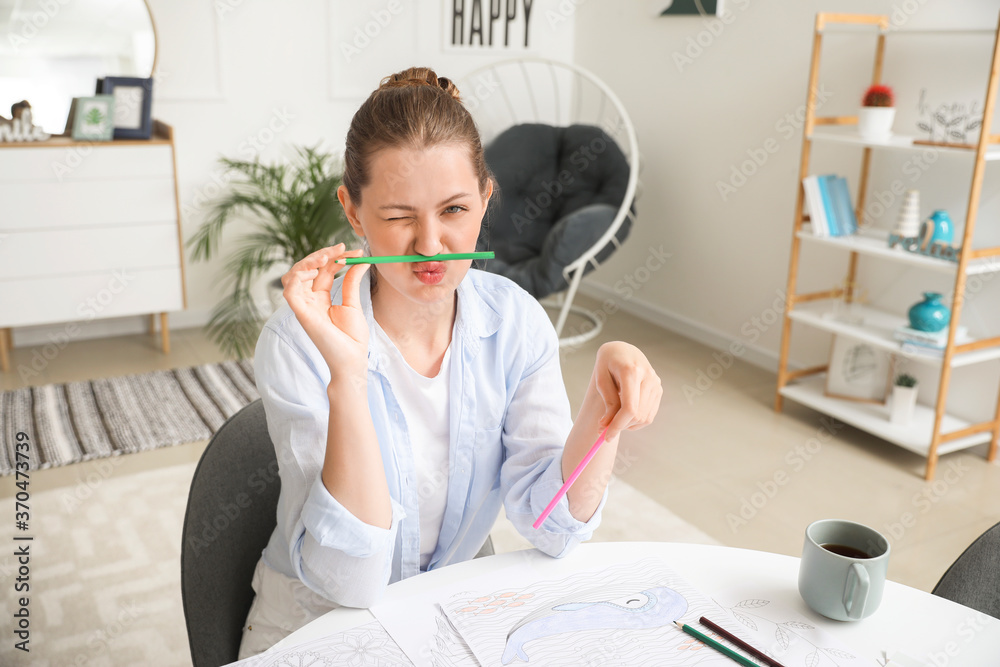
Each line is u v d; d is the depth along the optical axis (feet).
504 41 14.19
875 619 2.73
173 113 12.03
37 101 11.23
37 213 10.44
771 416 9.95
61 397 9.98
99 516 7.37
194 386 10.45
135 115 10.96
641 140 13.56
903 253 8.38
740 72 11.41
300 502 2.85
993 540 3.22
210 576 3.29
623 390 2.76
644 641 2.58
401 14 13.19
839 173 10.15
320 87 12.91
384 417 3.15
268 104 12.62
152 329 12.56
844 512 7.72
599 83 11.58
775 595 2.85
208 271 12.87
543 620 2.68
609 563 3.04
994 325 8.71
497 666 2.46
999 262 8.20
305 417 2.87
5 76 11.01
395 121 2.70
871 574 2.61
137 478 8.08
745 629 2.64
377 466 2.71
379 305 3.18
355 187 2.86
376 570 2.72
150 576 6.53
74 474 8.13
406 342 3.21
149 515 7.41
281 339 2.98
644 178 13.57
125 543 6.97
